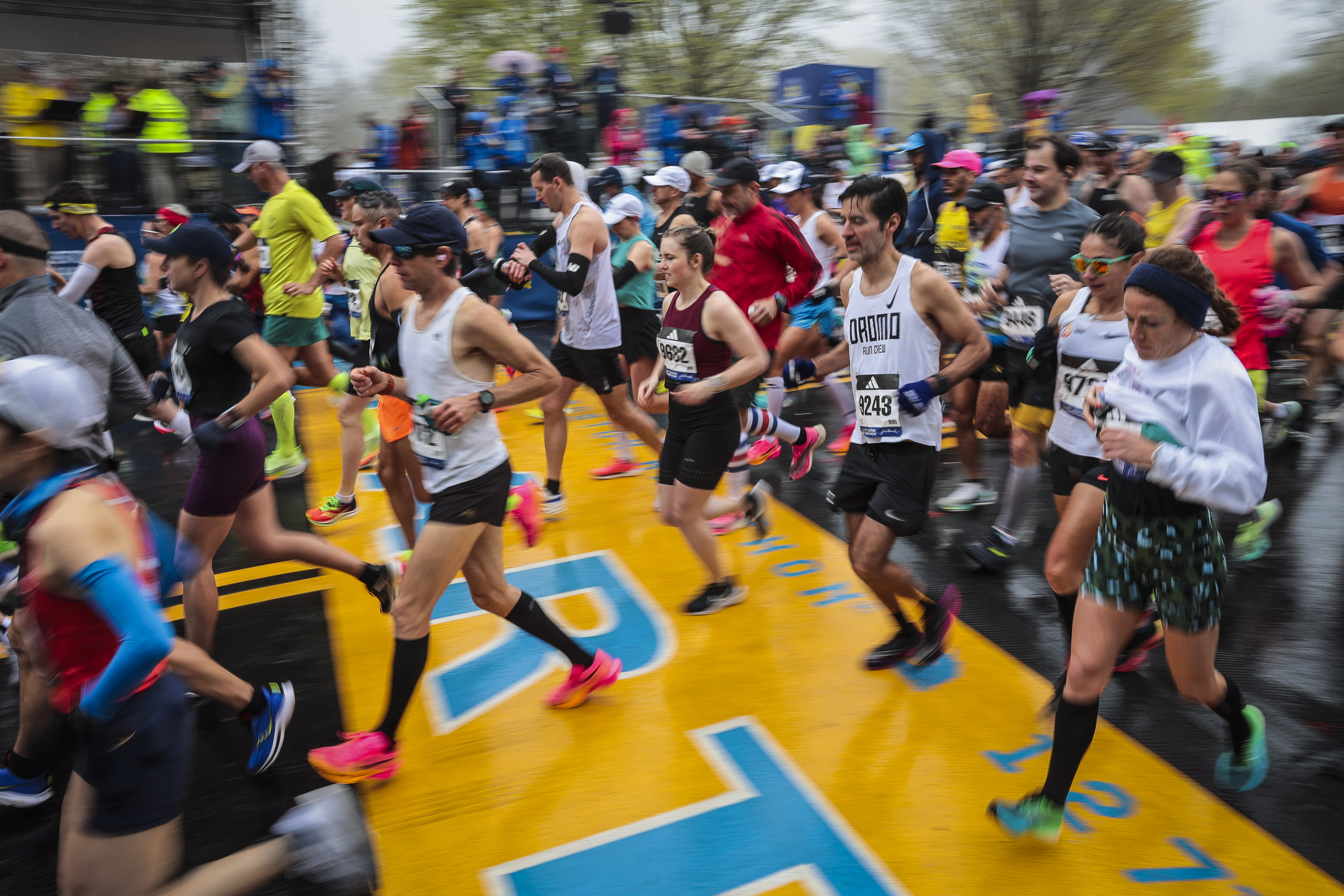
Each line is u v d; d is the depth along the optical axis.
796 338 6.29
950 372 3.41
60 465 2.03
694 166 6.87
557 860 2.88
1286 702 3.67
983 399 5.30
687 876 2.80
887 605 3.88
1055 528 5.53
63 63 12.15
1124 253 3.36
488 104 15.85
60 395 1.97
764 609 4.57
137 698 2.08
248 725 3.30
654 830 3.01
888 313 3.50
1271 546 5.23
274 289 6.40
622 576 5.02
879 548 3.61
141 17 12.20
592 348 5.57
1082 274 3.45
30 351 3.31
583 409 8.80
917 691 3.80
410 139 13.25
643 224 11.36
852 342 3.67
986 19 26.67
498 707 3.78
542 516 5.91
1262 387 5.28
